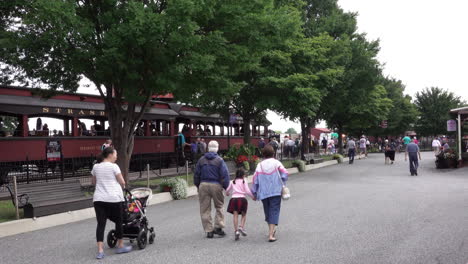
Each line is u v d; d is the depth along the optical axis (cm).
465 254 601
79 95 1739
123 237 679
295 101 2080
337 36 2759
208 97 1633
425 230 761
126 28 1051
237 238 724
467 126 2570
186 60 1145
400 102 5244
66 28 1043
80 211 1005
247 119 2348
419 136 6462
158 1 1250
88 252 668
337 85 2662
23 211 995
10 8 1141
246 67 1420
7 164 1448
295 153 3203
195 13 1121
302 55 2128
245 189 746
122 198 648
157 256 627
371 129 5378
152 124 2131
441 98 6088
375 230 767
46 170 1451
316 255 609
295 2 2153
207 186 749
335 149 4778
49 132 1612
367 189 1419
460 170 2227
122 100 1402
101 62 1121
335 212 967
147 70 1181
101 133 1844
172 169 1945
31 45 1102
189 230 818
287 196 709
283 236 739
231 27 1256
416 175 1956
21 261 627
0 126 1473
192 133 2411
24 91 1544
